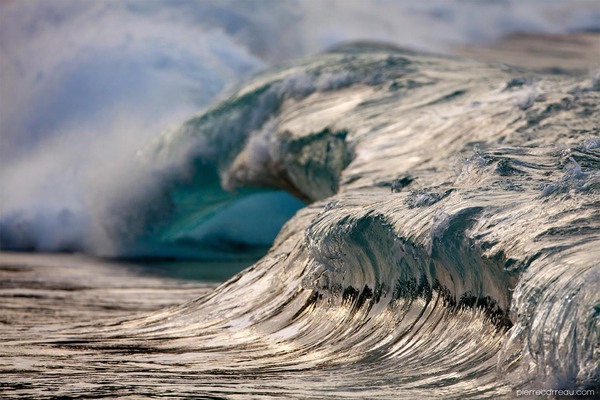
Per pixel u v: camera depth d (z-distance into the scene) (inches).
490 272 774.5
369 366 836.6
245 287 1205.7
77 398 737.0
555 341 655.8
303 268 1119.0
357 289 976.9
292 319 1041.5
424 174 1368.1
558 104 1633.9
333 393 743.7
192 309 1211.2
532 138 1493.6
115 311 1446.9
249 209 2454.5
